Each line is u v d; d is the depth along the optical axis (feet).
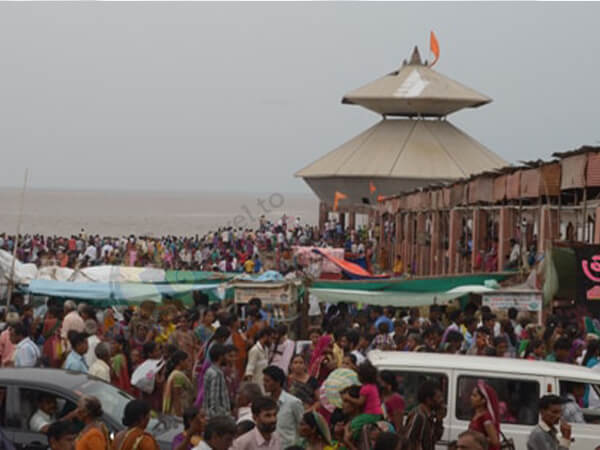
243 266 133.69
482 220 99.45
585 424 33.96
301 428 29.53
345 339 44.11
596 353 45.24
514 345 54.29
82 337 41.68
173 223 441.68
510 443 30.68
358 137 293.02
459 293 64.03
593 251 59.41
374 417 29.50
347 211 276.21
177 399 38.09
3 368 35.29
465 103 292.20
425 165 268.62
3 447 32.19
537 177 75.25
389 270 174.81
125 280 68.33
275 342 44.06
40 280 65.72
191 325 52.95
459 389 34.24
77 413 28.22
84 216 546.67
